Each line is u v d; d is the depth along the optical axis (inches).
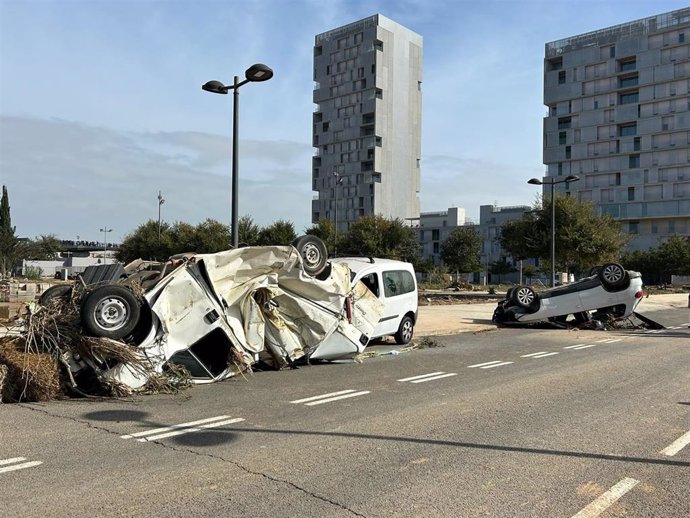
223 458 209.5
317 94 4431.6
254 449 220.4
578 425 260.1
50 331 314.0
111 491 176.7
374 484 184.9
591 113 3811.5
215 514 160.7
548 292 753.6
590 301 734.5
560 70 3954.2
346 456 213.0
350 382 361.4
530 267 3282.5
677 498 176.9
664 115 3538.4
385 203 4195.4
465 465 204.4
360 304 449.7
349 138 4281.5
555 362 454.9
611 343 591.2
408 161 4372.5
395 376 384.8
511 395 324.8
